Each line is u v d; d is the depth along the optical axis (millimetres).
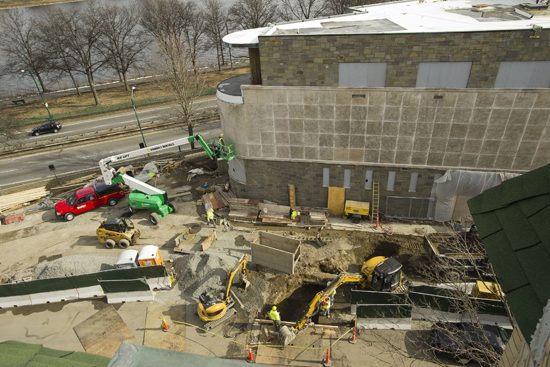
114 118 52562
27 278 24266
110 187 31438
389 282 19922
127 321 20391
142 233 27750
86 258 24812
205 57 90500
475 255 20859
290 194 28016
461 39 20359
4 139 42125
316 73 23156
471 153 23562
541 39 19562
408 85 22359
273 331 18922
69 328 20266
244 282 21500
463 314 18250
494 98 21562
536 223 6543
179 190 32844
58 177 36906
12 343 9258
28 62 62281
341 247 24875
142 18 73500
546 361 5422
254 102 25031
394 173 25578
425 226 26312
